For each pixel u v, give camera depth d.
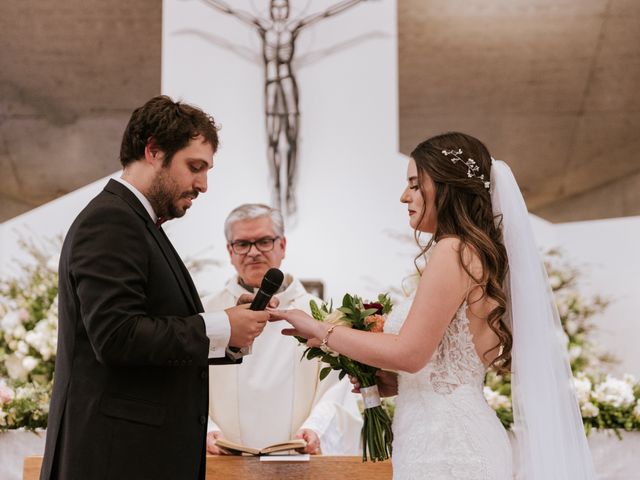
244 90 5.58
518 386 2.42
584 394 3.74
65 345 2.27
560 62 5.47
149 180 2.37
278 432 3.40
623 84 5.40
